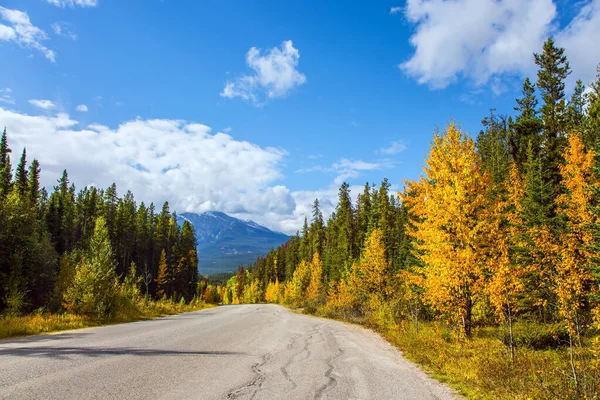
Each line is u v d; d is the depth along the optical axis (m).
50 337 12.43
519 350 10.41
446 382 7.81
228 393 6.12
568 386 6.59
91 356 8.66
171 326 18.06
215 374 7.47
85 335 13.17
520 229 14.70
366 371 8.62
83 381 6.29
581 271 9.73
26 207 31.64
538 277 11.72
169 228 91.75
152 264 78.44
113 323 19.95
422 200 13.82
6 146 61.41
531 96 34.19
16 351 9.12
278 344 12.69
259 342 12.98
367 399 6.22
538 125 30.27
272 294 101.31
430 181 13.52
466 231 11.68
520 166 28.84
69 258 29.81
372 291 26.95
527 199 20.86
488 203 12.54
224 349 10.90
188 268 88.94
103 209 71.44
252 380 7.15
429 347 11.53
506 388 7.03
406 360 10.50
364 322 24.12
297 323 23.19
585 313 10.68
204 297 102.88
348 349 12.25
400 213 51.12
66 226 65.12
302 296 58.31
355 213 69.88
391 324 18.47
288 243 136.75
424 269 13.26
